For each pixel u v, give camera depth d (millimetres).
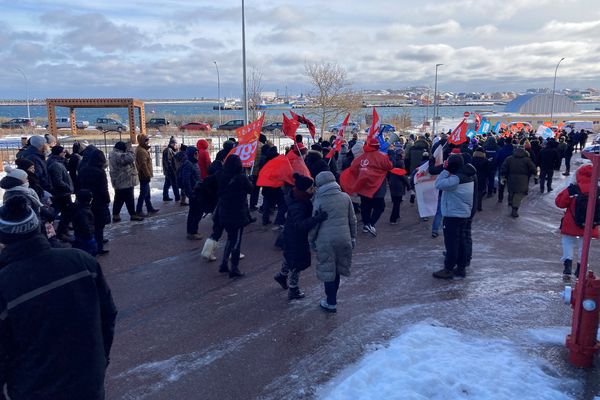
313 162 8961
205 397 4281
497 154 14422
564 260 7172
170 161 13008
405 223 11164
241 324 5738
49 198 7730
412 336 5238
